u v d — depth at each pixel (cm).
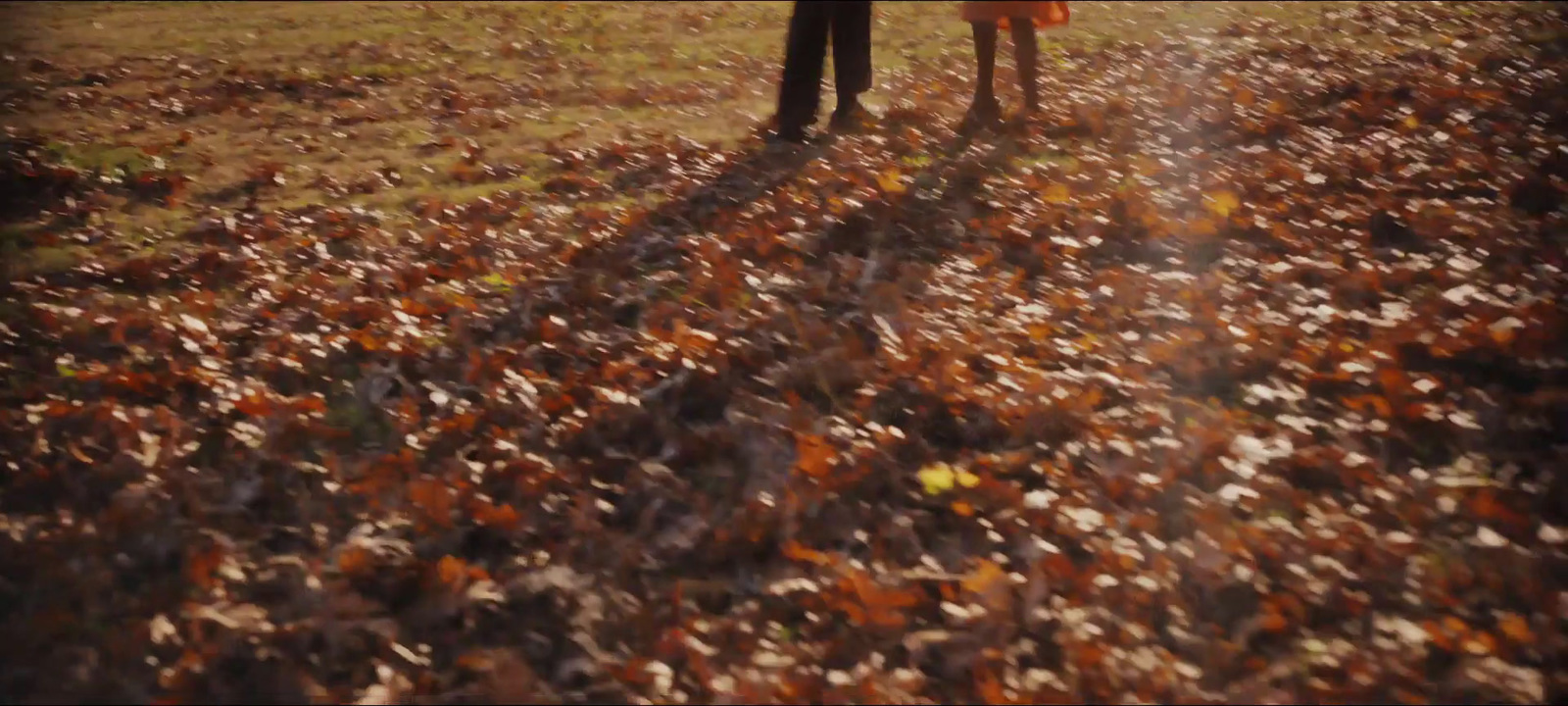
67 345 617
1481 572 389
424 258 745
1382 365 521
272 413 529
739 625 385
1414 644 360
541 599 398
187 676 362
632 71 1362
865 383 532
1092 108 997
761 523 430
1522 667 351
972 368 549
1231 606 380
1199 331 565
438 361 581
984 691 347
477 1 2034
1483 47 1118
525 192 878
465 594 399
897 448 480
